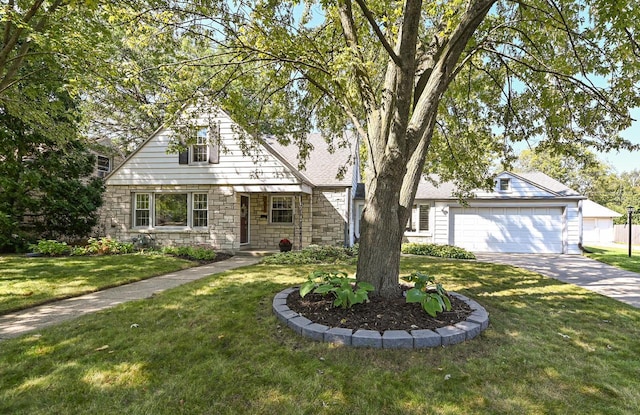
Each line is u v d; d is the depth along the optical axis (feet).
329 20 18.71
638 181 143.43
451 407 7.29
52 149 38.40
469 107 24.20
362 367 8.93
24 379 8.11
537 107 21.49
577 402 7.54
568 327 12.43
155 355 9.50
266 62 18.30
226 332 11.21
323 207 40.98
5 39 23.86
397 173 13.62
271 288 17.38
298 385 8.05
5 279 19.44
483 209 44.91
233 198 36.70
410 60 12.20
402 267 25.71
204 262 29.58
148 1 16.48
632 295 18.07
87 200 39.37
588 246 60.95
